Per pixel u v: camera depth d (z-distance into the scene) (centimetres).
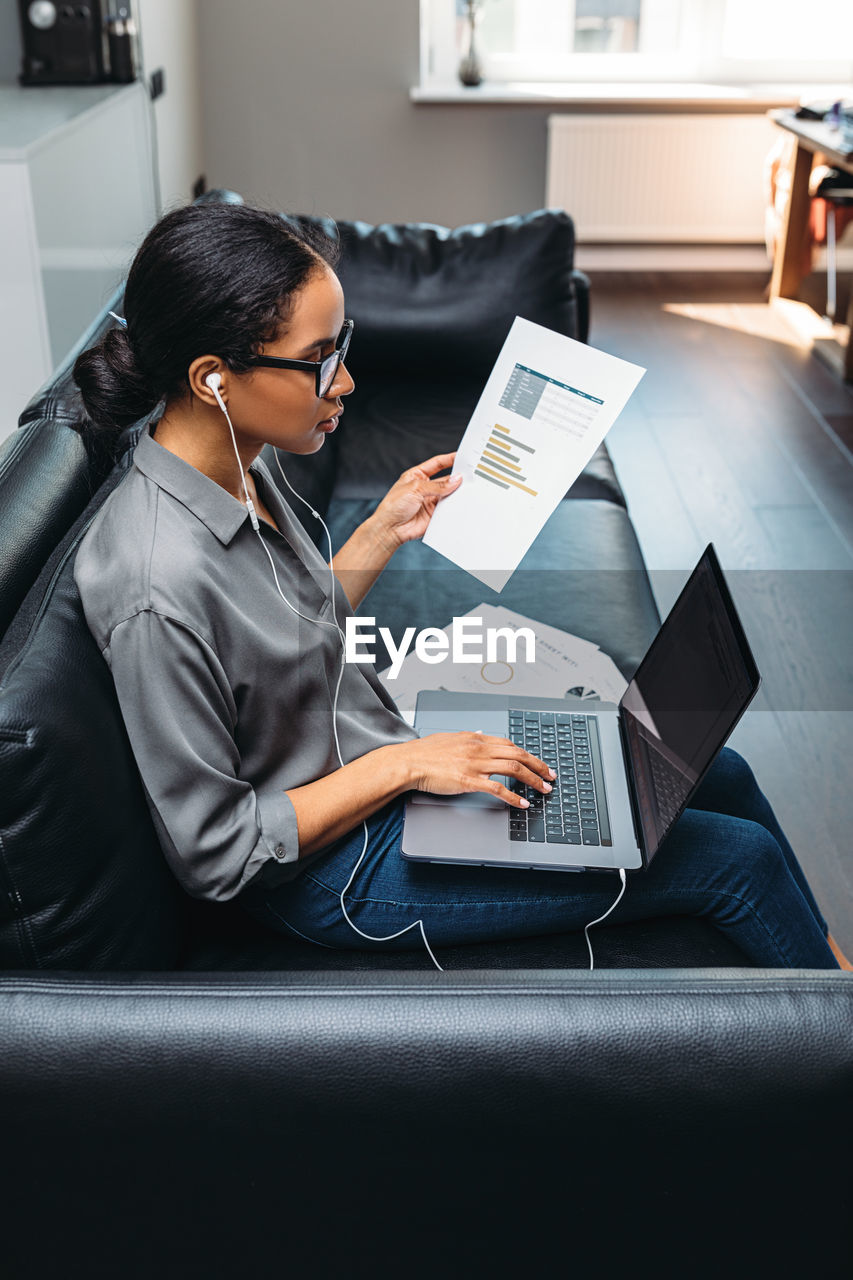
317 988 102
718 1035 98
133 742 113
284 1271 109
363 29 511
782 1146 101
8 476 135
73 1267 108
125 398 114
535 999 101
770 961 134
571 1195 104
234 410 112
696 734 123
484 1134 100
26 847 101
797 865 160
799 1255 108
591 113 533
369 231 288
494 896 129
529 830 131
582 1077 98
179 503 113
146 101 413
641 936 134
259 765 124
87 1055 98
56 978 102
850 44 538
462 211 552
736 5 532
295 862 124
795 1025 99
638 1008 100
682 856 132
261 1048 98
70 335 330
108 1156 101
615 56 541
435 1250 108
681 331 488
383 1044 98
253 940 133
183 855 115
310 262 108
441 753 128
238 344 106
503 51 541
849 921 199
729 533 329
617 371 141
